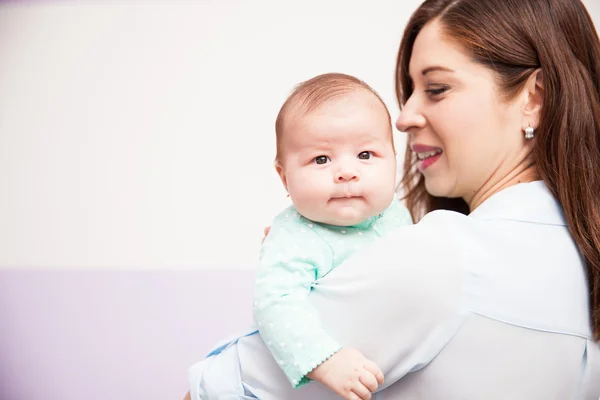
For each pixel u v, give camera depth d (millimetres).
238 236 4074
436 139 1324
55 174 4359
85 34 4406
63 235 4293
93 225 4258
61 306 4055
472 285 1040
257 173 4109
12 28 4492
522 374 1053
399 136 3279
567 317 1098
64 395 3832
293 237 1197
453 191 1343
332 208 1182
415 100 1340
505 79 1239
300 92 1245
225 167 4148
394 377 1067
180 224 4129
